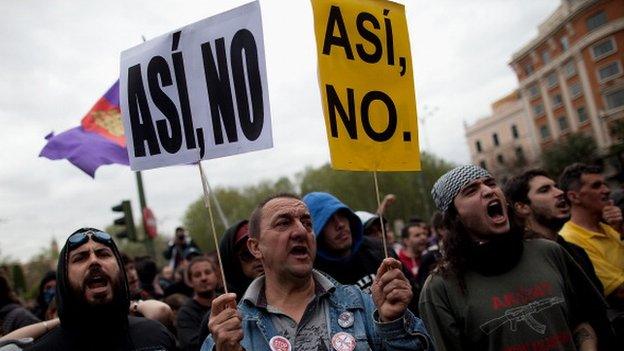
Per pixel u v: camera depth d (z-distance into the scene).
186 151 2.20
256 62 2.08
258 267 3.09
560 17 44.91
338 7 2.16
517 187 3.50
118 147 4.94
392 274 1.86
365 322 1.97
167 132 2.24
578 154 37.00
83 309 2.22
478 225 2.40
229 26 2.14
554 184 3.41
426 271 4.64
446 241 2.48
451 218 2.50
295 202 2.12
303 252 2.03
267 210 2.10
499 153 62.03
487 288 2.32
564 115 47.03
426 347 1.85
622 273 3.14
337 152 2.04
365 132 2.13
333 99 2.09
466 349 2.33
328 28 2.12
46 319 3.79
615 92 41.94
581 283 2.42
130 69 2.34
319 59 2.08
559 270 2.39
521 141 59.75
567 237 3.33
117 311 2.29
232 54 2.13
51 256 41.19
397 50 2.29
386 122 2.20
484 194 2.39
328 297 2.04
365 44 2.21
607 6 41.38
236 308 1.96
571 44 44.59
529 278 2.30
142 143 2.30
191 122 2.20
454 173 2.52
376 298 1.87
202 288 3.98
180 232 8.33
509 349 2.22
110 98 5.11
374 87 2.20
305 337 1.91
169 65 2.25
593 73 43.09
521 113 59.34
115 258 2.35
